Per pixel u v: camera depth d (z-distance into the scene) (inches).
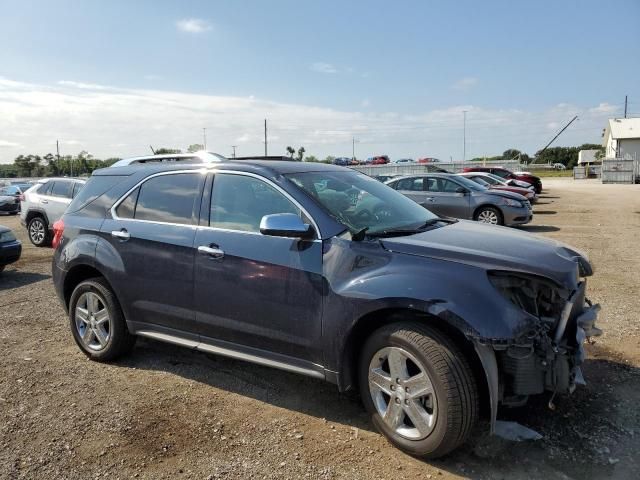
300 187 146.4
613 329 206.1
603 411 142.1
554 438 130.0
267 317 142.5
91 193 192.7
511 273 118.9
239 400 154.9
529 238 145.9
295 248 138.3
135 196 177.9
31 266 384.5
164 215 168.1
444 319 114.4
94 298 184.9
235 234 150.2
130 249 171.5
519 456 123.0
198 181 164.2
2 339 211.9
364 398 132.2
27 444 132.3
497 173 1170.0
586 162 2992.1
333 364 132.4
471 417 116.3
